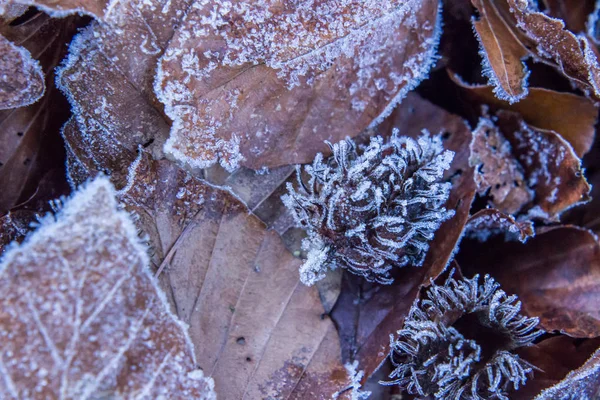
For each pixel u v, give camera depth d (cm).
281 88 21
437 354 20
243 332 21
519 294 21
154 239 20
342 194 20
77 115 21
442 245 21
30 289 19
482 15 21
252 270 21
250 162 21
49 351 19
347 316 21
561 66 21
